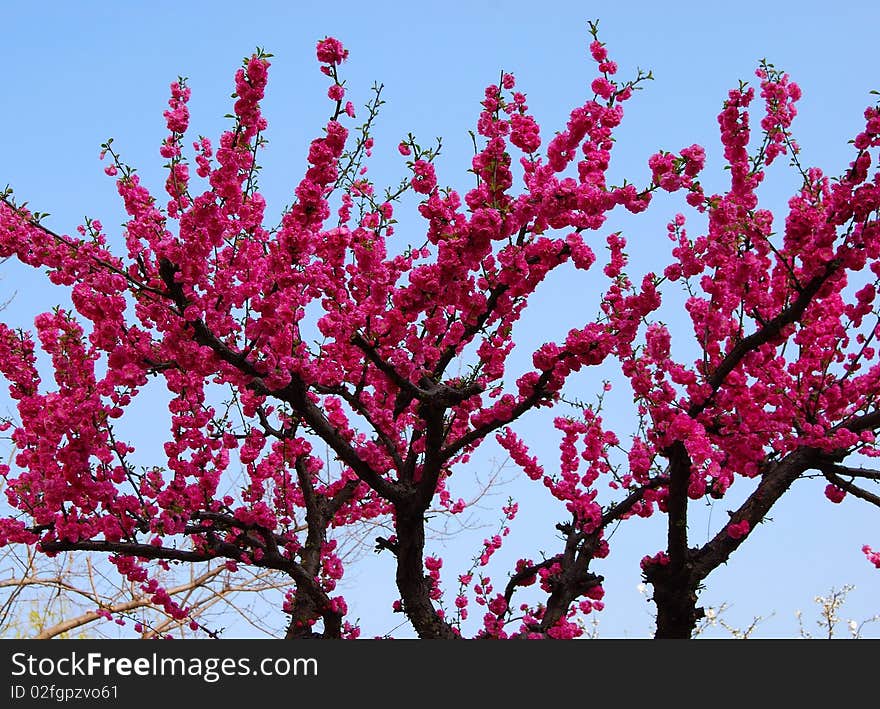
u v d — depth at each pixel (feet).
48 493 27.14
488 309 25.81
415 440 29.89
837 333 30.04
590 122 23.72
